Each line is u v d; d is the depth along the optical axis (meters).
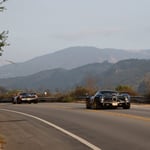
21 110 41.69
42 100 71.12
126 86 65.06
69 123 26.39
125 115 31.06
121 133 20.62
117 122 25.94
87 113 34.41
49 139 19.19
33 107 47.50
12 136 20.47
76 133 21.12
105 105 39.22
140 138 18.75
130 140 18.23
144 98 54.88
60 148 16.53
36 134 21.14
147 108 41.22
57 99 69.94
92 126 24.22
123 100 39.62
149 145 16.78
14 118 31.31
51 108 44.12
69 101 67.50
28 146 17.19
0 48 20.30
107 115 31.61
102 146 16.78
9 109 44.22
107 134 20.44
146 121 26.23
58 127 24.19
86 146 16.91
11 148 16.70
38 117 31.77
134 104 52.38
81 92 69.88
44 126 24.98
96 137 19.47
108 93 40.22
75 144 17.50
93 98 40.41
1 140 18.77
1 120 29.61
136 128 22.48
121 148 16.20
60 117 31.22
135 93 64.12
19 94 62.19
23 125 25.81
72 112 36.28
